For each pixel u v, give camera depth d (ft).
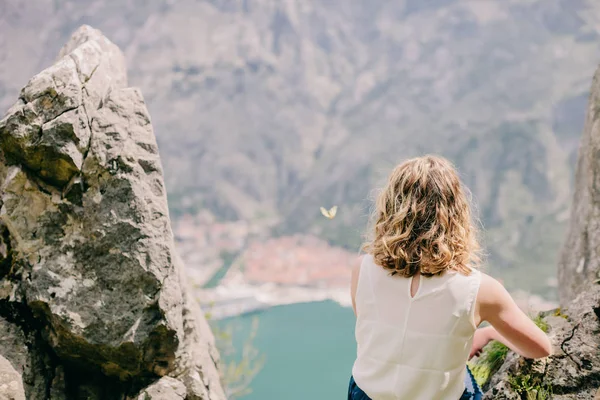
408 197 6.03
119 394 8.97
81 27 10.64
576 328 7.72
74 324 8.17
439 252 5.70
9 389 7.74
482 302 5.65
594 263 11.32
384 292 5.90
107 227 8.32
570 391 7.20
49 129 8.13
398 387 5.65
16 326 8.46
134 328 8.29
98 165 8.40
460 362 5.72
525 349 5.70
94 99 8.70
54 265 8.36
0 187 8.48
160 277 8.34
